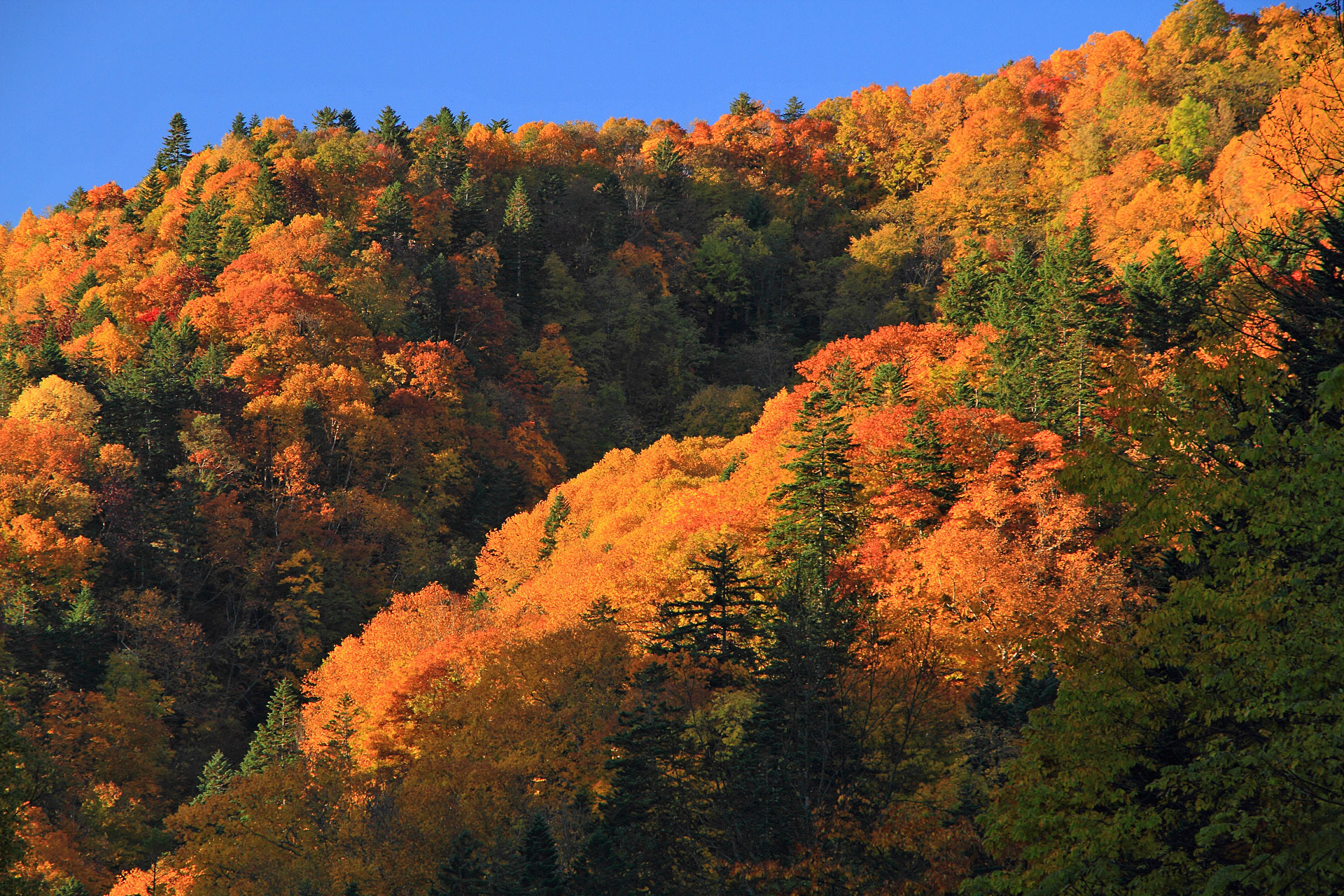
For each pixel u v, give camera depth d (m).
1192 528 14.97
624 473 95.44
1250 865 11.77
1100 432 16.47
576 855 32.44
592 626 47.88
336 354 121.94
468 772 42.09
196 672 78.25
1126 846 13.84
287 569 91.06
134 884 47.78
